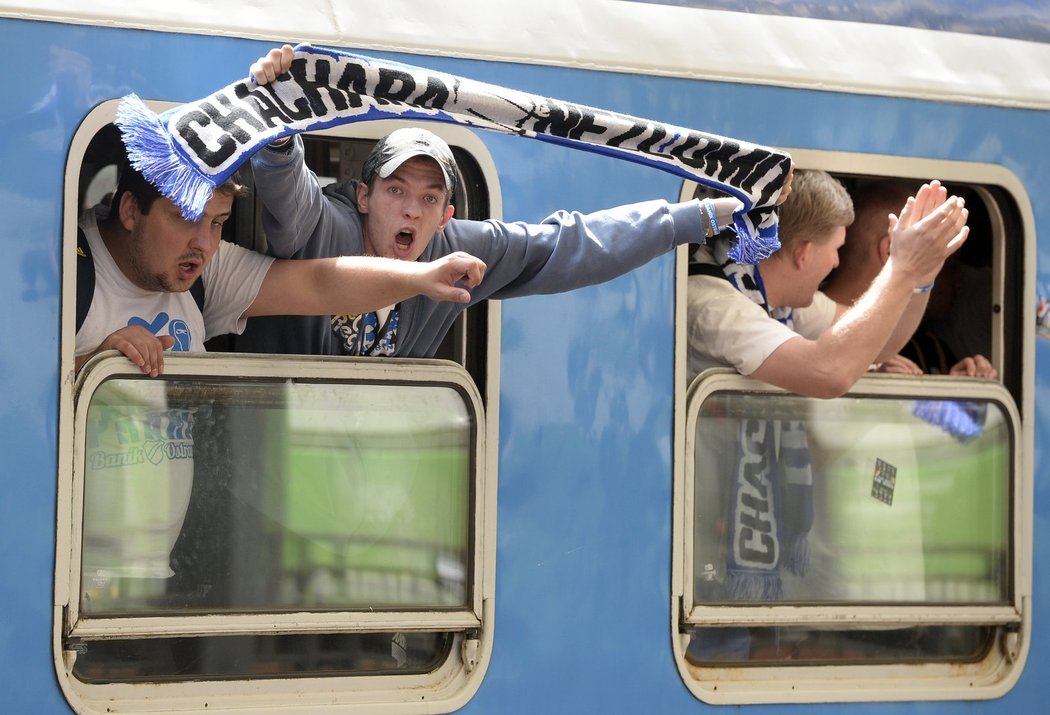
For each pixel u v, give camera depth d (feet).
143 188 31.83
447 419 35.29
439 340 35.63
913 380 40.45
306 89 30.60
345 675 34.88
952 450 41.22
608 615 36.99
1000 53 41.96
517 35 36.24
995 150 41.57
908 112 40.60
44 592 31.73
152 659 33.42
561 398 36.68
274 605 33.71
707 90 38.24
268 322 35.06
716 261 39.58
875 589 40.14
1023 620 41.65
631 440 37.37
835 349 36.83
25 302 31.71
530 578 36.22
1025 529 41.73
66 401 31.86
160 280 32.48
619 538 37.17
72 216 32.12
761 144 38.83
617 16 37.50
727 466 38.81
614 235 34.40
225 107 29.76
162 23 33.01
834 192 39.27
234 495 33.42
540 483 36.40
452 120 31.96
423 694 35.29
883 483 40.40
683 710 37.86
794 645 40.04
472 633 35.60
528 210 36.47
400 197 33.30
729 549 38.73
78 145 32.24
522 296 34.81
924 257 36.88
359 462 34.50
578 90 36.76
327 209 33.73
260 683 34.14
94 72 32.45
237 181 32.63
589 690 36.76
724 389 38.47
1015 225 42.27
